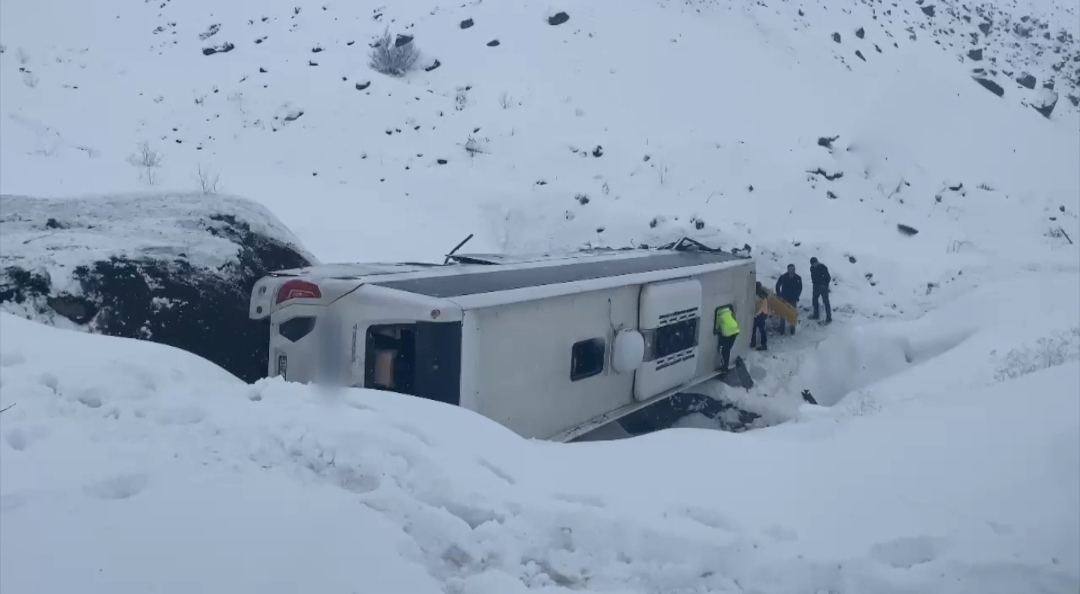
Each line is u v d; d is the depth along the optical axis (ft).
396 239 58.90
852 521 16.93
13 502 14.08
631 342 36.01
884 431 23.09
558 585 14.11
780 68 92.32
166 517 14.10
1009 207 79.66
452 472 16.67
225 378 25.90
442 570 14.03
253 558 13.23
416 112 76.64
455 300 27.40
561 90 81.66
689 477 18.51
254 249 39.27
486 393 28.60
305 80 79.61
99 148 64.64
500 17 92.22
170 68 86.28
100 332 31.86
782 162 75.41
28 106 71.97
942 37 129.29
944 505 17.76
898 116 88.48
